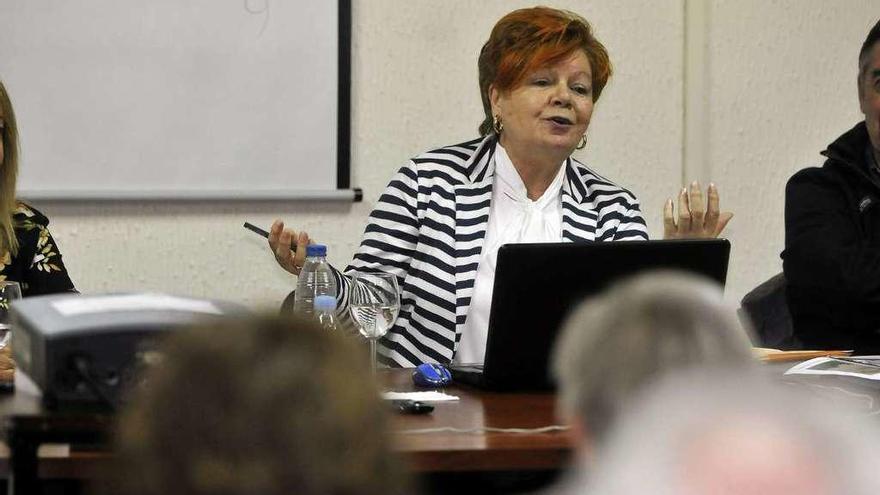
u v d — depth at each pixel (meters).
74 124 5.95
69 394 2.41
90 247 6.07
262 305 1.03
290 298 4.02
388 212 4.45
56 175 5.95
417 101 6.52
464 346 4.33
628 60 6.90
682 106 7.02
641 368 1.21
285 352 0.94
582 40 4.50
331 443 0.92
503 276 3.41
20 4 5.86
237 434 0.91
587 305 1.32
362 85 6.41
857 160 5.34
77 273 6.07
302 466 0.91
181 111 6.08
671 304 1.24
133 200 6.06
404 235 4.41
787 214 5.42
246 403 0.92
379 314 3.78
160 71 6.04
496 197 4.55
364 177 6.44
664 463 0.85
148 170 6.06
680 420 0.87
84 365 2.36
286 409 0.92
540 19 4.49
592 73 4.55
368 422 0.93
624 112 6.92
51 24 5.89
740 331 1.26
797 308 5.28
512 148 4.57
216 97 6.12
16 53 5.87
